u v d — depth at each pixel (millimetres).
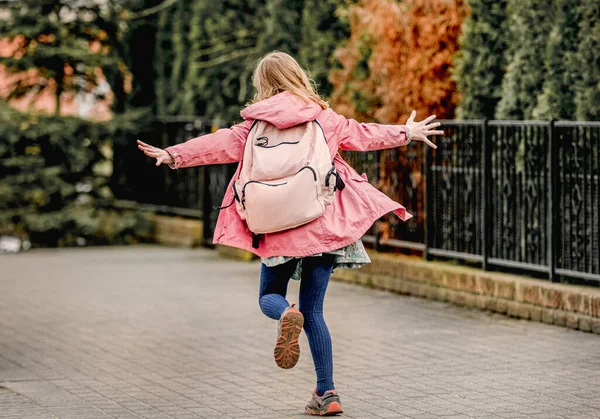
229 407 7562
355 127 7051
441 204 12633
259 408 7508
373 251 13852
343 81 14461
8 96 20312
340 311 11609
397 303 12094
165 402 7758
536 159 11141
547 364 8797
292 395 7895
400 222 13453
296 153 6816
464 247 12289
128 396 7980
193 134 18828
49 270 15703
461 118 12820
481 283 11508
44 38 19812
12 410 7570
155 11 20422
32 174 19469
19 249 19234
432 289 12258
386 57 13633
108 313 11797
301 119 6867
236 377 8570
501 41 12414
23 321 11391
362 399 7684
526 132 11250
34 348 9922
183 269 15547
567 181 10727
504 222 11609
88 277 14812
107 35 20375
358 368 8766
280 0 16984
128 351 9719
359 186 6992
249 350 9664
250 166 6902
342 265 7109
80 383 8469
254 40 18312
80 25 20016
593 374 8398
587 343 9633
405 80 13484
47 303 12562
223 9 18516
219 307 12070
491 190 11781
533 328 10422
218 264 16109
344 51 14383
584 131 10500
